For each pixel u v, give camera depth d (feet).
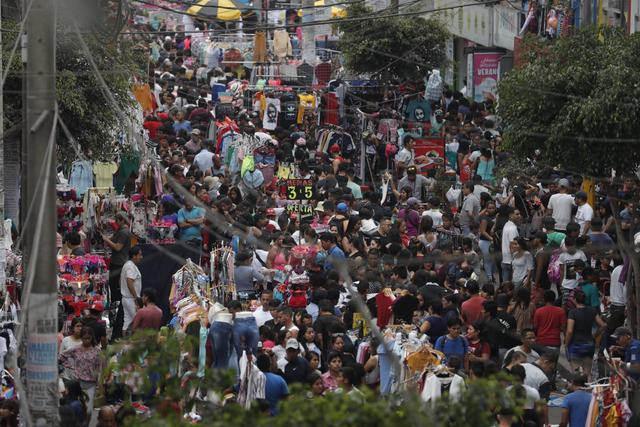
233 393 124.26
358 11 288.92
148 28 386.73
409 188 210.18
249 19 415.64
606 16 264.93
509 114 161.58
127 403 95.30
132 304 157.07
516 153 162.50
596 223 170.71
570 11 273.13
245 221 184.14
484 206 191.72
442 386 119.14
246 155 221.25
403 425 71.97
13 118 175.73
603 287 170.40
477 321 138.72
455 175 221.25
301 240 172.55
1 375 127.03
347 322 146.00
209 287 154.20
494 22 313.73
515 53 285.64
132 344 94.27
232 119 275.18
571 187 201.36
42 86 96.07
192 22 424.05
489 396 77.10
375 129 268.41
